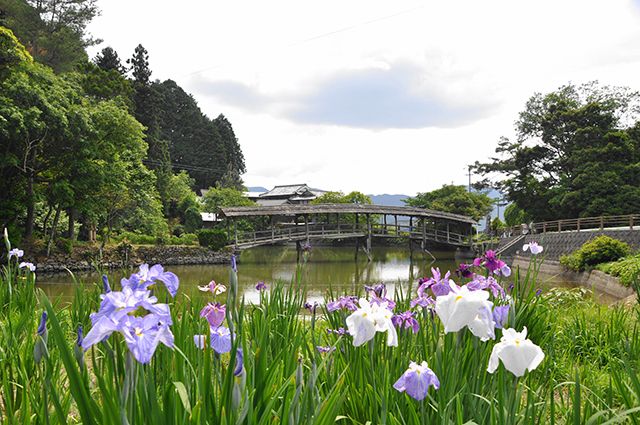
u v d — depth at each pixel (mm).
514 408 1514
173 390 1340
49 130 20578
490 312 1339
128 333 983
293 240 31578
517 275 3809
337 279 20469
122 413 1009
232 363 1351
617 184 29016
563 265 19781
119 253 24703
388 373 1840
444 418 1553
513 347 1284
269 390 1593
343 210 32344
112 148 23953
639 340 3779
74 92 23047
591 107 32156
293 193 64688
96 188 22953
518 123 37781
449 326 1340
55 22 34719
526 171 34812
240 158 74562
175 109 63125
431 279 2152
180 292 3303
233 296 1420
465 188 48875
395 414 1811
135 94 43594
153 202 30344
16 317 3514
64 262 22000
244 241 30359
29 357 2426
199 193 61938
